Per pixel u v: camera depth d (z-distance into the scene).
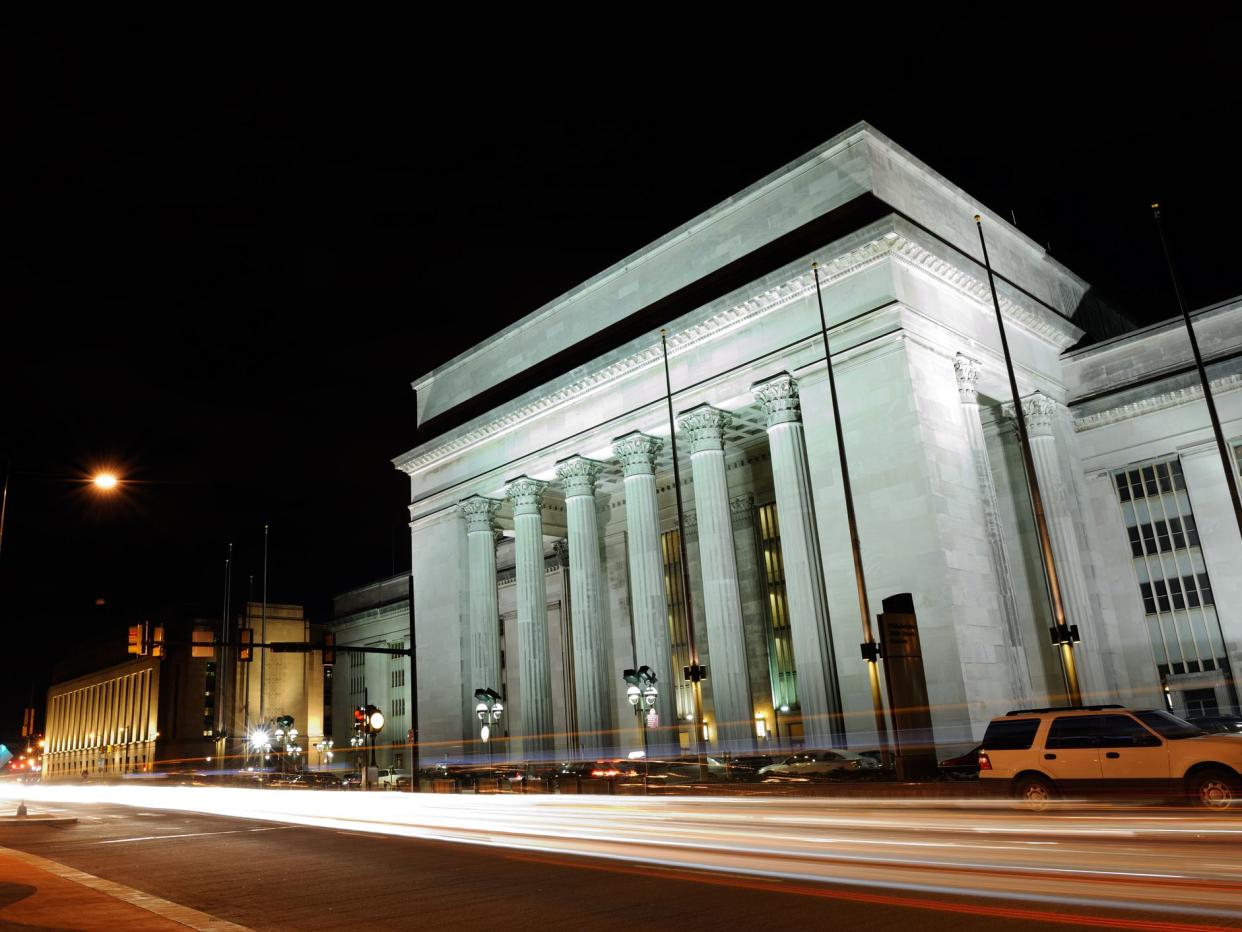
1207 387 34.84
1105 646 45.88
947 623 38.00
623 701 63.00
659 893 13.59
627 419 52.56
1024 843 15.81
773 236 48.75
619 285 56.50
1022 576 46.84
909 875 13.73
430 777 51.41
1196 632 45.47
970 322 45.53
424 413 70.38
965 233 49.84
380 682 99.88
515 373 62.56
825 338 38.38
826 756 37.16
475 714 60.25
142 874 18.05
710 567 47.19
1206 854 13.66
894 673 31.84
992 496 42.31
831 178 46.69
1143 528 47.69
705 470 48.03
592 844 20.22
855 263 43.12
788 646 56.06
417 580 65.88
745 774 38.19
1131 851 14.36
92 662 151.62
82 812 39.03
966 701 37.09
